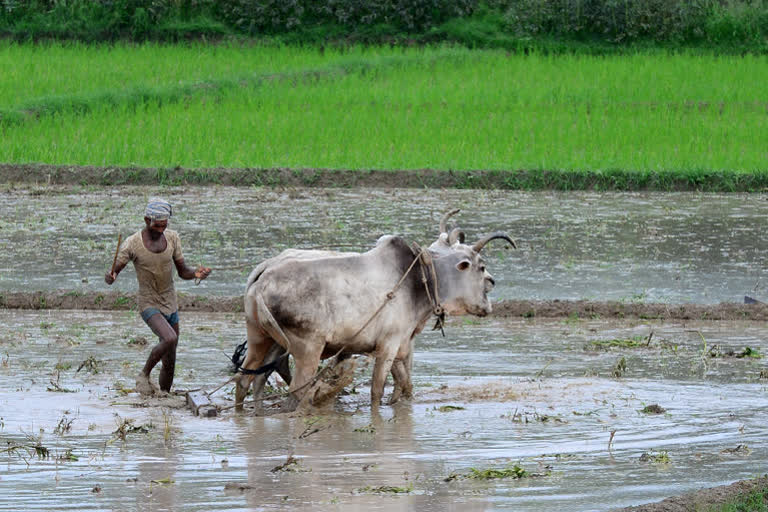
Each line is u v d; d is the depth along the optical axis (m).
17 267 38.19
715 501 16.39
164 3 98.69
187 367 26.19
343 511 16.06
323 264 22.50
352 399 24.12
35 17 97.56
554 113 69.19
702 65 85.25
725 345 29.02
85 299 33.69
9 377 24.67
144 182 56.91
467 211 49.75
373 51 89.38
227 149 61.00
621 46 96.56
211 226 45.69
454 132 64.56
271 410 22.97
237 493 16.91
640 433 20.83
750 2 101.06
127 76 78.31
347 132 64.56
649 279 37.41
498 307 33.16
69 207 50.25
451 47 95.25
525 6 99.38
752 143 63.62
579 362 27.09
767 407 22.84
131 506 16.22
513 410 22.70
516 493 17.05
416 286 23.28
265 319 22.14
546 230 45.78
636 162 58.78
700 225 47.22
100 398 23.06
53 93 72.00
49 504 16.28
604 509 16.28
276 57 87.69
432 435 20.72
